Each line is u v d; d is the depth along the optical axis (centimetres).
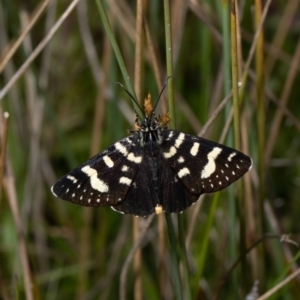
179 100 43
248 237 41
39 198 46
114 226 46
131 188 36
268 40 48
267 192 42
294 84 48
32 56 39
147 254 46
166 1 34
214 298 39
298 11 47
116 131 44
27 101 46
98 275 45
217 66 46
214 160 36
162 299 41
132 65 43
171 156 36
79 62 50
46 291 45
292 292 42
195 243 44
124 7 43
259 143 39
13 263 44
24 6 45
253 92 43
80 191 36
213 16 44
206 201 45
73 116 49
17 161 45
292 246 46
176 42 43
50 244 46
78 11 46
